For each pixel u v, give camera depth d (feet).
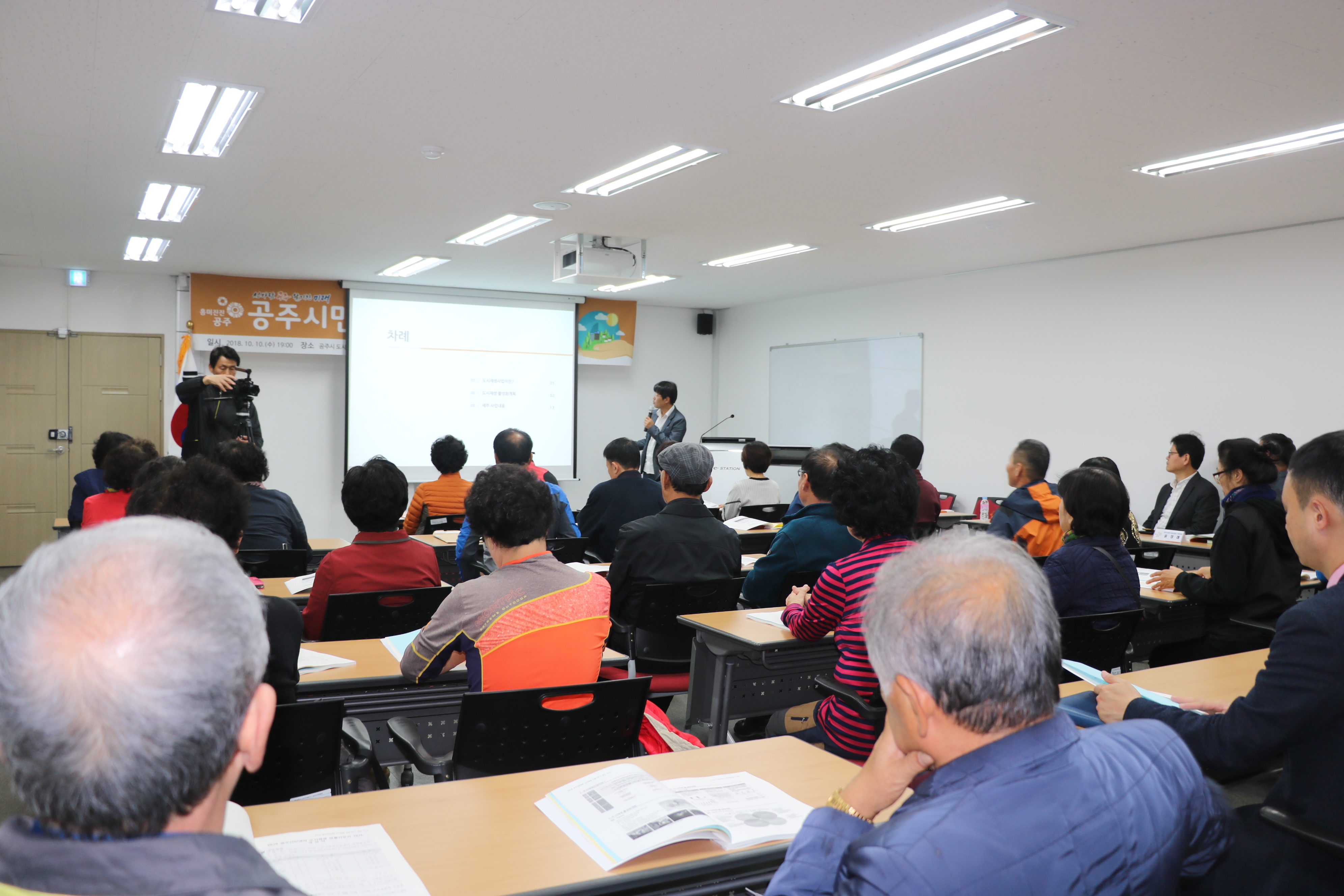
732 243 22.80
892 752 3.45
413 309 30.32
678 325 36.47
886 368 29.53
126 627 2.01
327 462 30.22
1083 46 10.43
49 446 26.86
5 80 11.75
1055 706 3.11
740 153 14.93
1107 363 23.06
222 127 13.97
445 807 4.61
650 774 5.14
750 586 10.76
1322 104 12.26
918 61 11.02
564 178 16.65
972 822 2.79
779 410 33.99
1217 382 20.74
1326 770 4.74
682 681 10.77
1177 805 3.14
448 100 12.46
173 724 1.98
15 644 2.00
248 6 9.86
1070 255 23.62
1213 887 4.90
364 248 23.71
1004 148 14.47
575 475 33.04
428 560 9.32
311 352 29.04
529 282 29.66
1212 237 20.83
